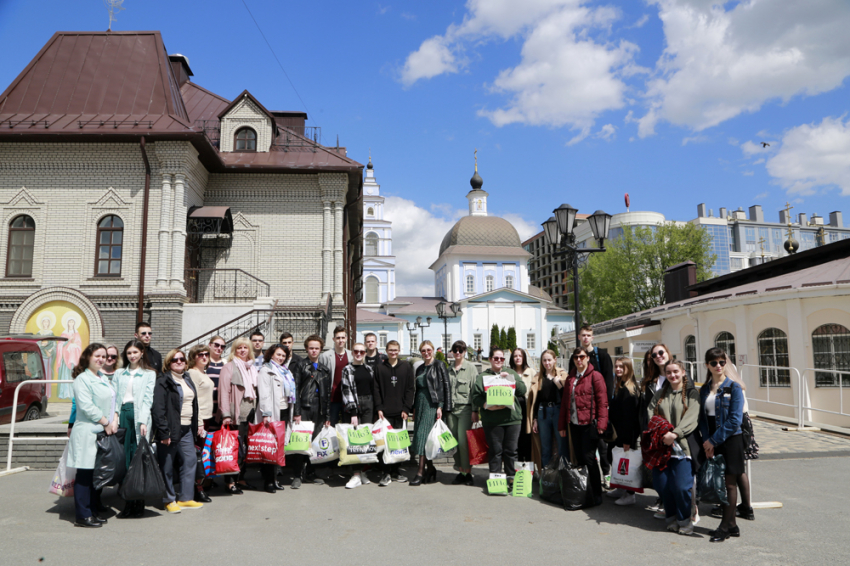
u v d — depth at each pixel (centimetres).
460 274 6356
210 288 1711
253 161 1753
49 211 1555
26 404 1166
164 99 1661
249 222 1752
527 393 825
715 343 1875
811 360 1522
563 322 6028
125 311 1502
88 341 1453
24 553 499
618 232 7912
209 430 735
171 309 1483
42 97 1655
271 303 1556
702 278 4441
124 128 1523
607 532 572
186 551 508
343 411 828
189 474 665
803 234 9869
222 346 773
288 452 769
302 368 812
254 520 613
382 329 5400
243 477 791
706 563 481
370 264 6900
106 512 648
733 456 553
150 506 678
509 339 5403
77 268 1533
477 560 488
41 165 1564
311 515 634
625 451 669
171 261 1517
